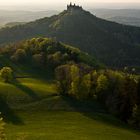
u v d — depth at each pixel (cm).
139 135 8844
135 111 9875
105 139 8006
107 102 10725
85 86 10950
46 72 14862
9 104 10119
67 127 8719
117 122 9812
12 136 7694
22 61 15875
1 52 16862
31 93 11012
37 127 8588
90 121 9444
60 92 11238
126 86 10831
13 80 12712
